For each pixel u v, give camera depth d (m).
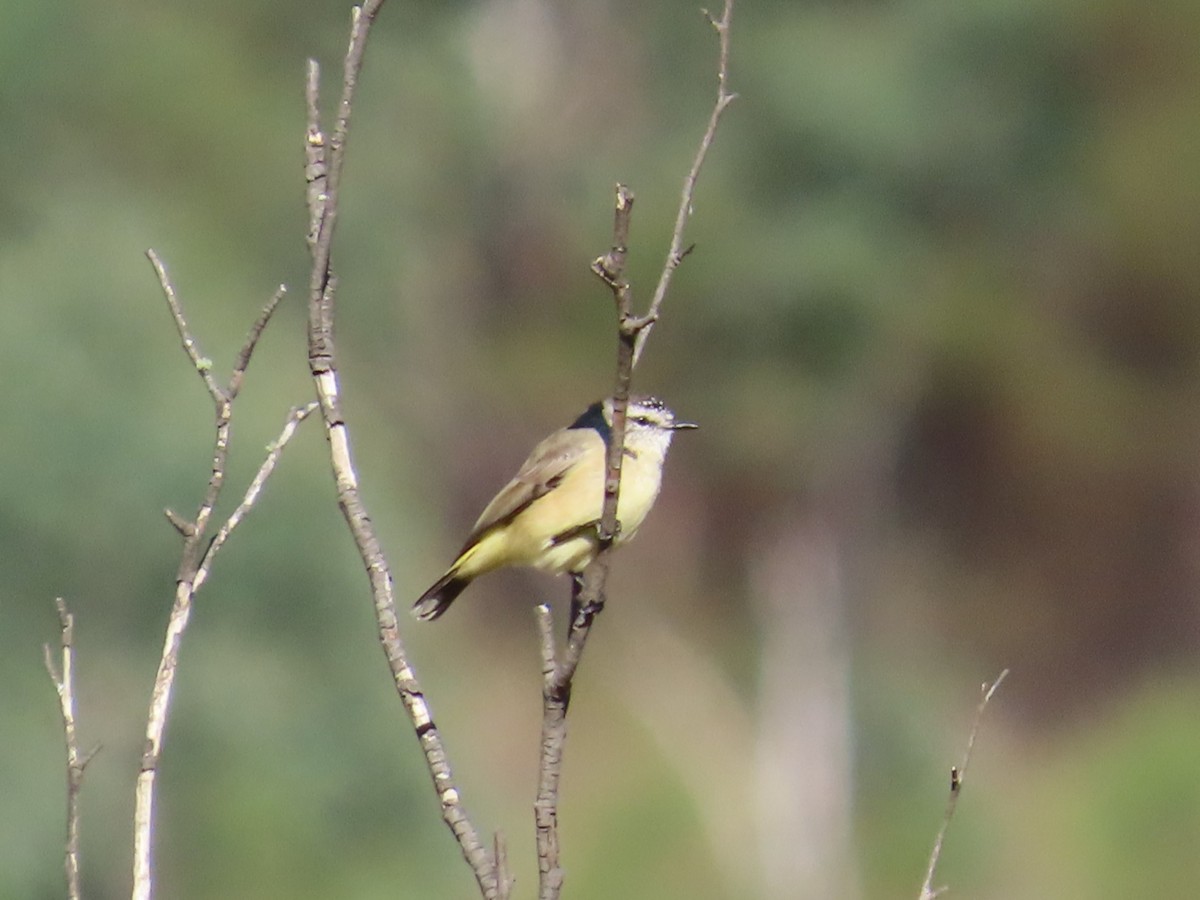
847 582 21.91
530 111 20.33
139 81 15.73
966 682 22.59
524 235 20.41
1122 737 20.86
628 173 19.58
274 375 14.27
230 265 15.34
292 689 13.56
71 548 12.69
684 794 20.45
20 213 14.30
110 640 12.94
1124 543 23.50
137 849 4.63
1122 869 18.48
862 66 18.00
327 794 13.62
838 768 20.66
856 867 19.89
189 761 13.30
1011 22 18.23
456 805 4.80
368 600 13.77
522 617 22.25
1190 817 18.72
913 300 19.23
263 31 17.20
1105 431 22.31
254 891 13.41
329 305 5.02
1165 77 19.83
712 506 21.83
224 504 13.11
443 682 15.38
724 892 19.44
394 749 13.87
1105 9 19.12
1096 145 19.78
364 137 17.78
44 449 12.61
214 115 16.05
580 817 20.08
